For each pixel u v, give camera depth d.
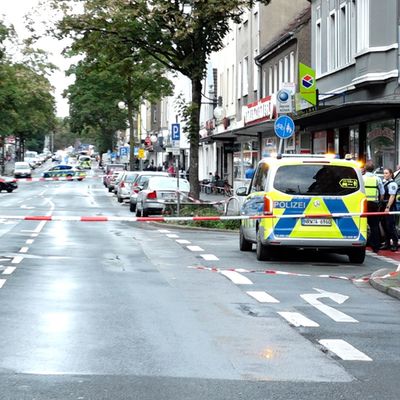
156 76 97.06
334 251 29.92
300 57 68.44
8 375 12.66
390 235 34.53
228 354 14.42
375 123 48.66
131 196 66.50
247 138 88.31
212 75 113.88
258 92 84.06
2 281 23.56
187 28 48.53
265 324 17.41
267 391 11.99
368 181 34.28
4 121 131.62
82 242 37.41
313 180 28.94
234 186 90.62
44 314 18.19
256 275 25.89
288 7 84.56
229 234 43.78
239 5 48.62
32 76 130.25
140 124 152.88
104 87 109.88
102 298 20.66
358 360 14.16
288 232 28.72
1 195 98.50
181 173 97.12
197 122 53.25
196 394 11.76
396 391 12.17
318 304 20.30
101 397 11.51
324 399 11.63
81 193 106.62
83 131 149.75
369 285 24.25
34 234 41.94
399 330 17.09
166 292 21.86
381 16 46.06
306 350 14.87
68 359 13.82
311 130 61.78
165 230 46.25
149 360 13.86
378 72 46.16
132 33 52.09
